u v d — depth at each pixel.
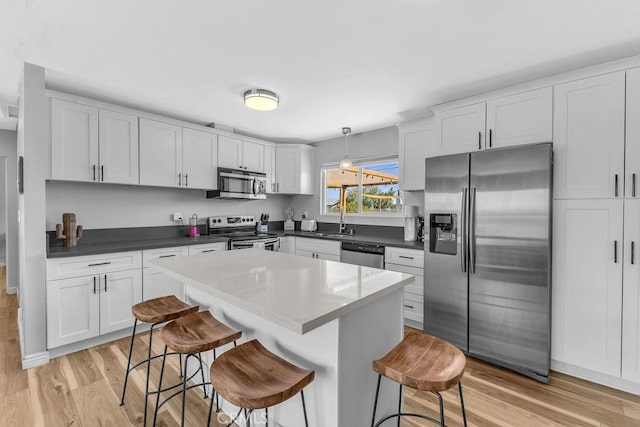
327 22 1.77
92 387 2.09
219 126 3.96
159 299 2.06
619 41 1.94
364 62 2.24
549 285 2.21
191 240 3.46
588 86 2.14
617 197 2.05
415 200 3.76
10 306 3.71
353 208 4.58
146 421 1.77
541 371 2.22
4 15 1.68
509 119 2.46
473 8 1.63
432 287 2.79
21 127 2.58
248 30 1.85
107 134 2.96
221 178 3.87
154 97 2.95
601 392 2.09
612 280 2.08
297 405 1.45
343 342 1.29
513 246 2.32
